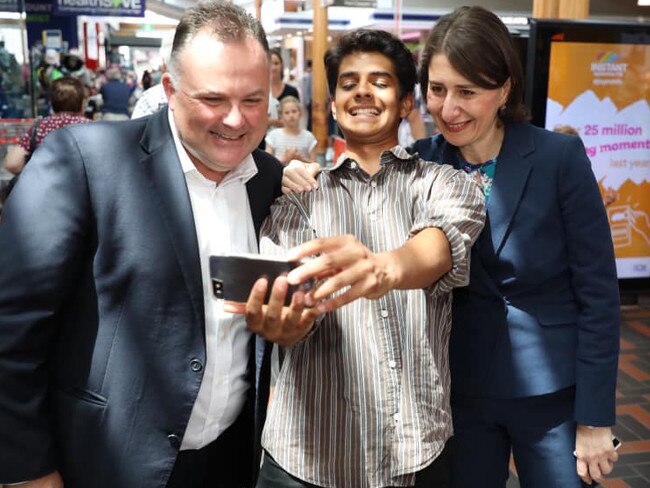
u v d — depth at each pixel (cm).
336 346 161
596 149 463
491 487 197
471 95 177
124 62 2211
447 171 170
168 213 154
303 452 161
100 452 153
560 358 185
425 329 160
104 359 152
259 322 136
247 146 152
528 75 368
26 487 150
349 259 128
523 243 181
